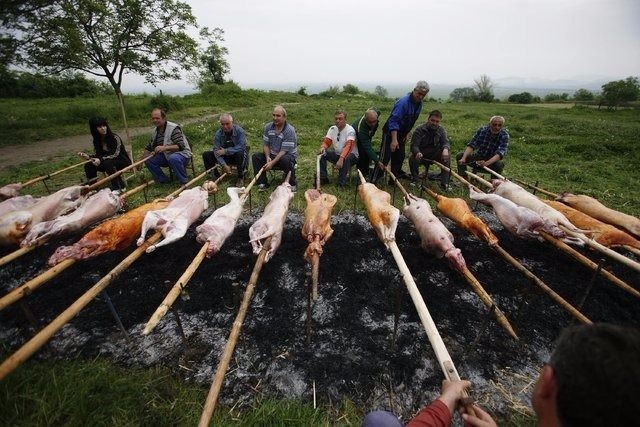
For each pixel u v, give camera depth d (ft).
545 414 3.69
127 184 24.50
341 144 23.81
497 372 9.95
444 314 12.00
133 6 25.80
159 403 8.89
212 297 12.60
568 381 3.12
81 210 13.46
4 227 12.73
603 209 15.58
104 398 8.64
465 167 25.09
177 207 14.15
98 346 10.53
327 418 8.71
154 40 28.07
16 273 14.11
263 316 11.85
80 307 8.54
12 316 11.60
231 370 9.86
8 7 23.73
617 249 16.62
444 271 14.30
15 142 42.19
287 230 17.49
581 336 3.28
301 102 95.55
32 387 8.72
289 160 22.75
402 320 11.76
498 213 14.73
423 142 24.53
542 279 13.97
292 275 14.01
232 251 15.60
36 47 25.88
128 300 12.40
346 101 99.91
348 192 22.94
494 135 23.47
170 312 11.88
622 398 2.73
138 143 38.65
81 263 14.39
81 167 29.22
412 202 16.12
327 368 9.94
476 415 5.73
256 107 77.97
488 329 11.40
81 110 59.26
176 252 15.31
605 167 32.60
